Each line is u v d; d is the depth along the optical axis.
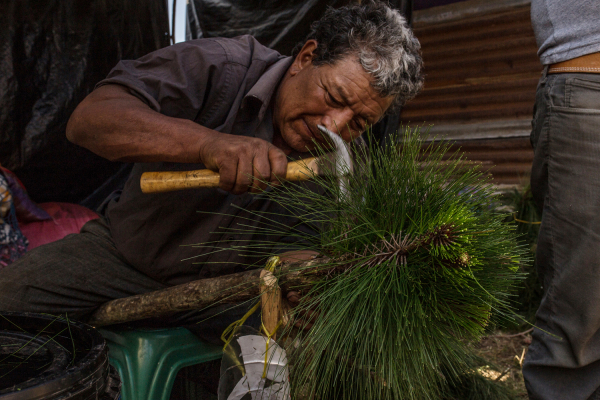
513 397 1.71
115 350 1.33
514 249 0.92
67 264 1.38
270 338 0.94
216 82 1.34
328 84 1.20
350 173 0.98
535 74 3.94
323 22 1.31
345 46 1.20
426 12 4.12
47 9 2.56
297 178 0.99
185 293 1.10
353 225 0.95
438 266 0.85
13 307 1.29
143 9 2.86
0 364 0.81
